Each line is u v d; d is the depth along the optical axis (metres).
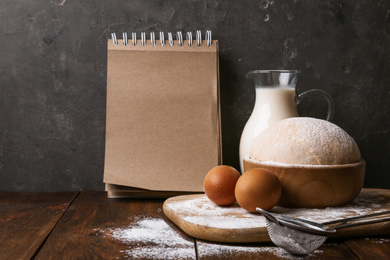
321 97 1.07
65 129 1.04
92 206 0.88
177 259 0.58
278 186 0.71
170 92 0.98
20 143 1.04
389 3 1.07
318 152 0.73
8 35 1.03
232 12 1.05
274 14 1.06
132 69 0.98
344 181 0.73
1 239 0.66
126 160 0.94
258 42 1.06
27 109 1.04
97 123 1.05
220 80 1.06
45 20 1.03
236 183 0.73
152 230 0.71
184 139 0.96
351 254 0.61
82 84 1.04
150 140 0.96
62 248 0.62
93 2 1.03
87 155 1.05
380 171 1.09
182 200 0.83
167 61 0.99
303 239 0.56
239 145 0.99
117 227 0.73
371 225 0.67
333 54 1.07
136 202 0.93
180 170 0.94
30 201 0.93
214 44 1.01
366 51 1.07
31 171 1.04
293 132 0.76
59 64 1.04
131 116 0.97
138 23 1.04
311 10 1.06
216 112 0.97
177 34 1.04
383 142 1.08
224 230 0.64
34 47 1.03
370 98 1.08
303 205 0.74
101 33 1.04
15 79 1.03
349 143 0.76
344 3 1.06
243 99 1.06
